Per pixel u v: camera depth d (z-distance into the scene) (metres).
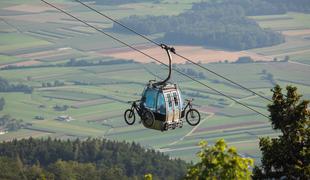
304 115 82.50
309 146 81.12
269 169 81.62
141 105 96.62
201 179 51.75
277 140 82.38
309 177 78.44
